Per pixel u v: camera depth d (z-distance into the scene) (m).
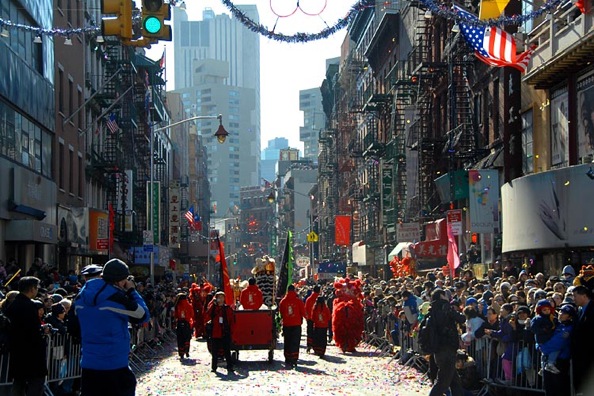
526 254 27.56
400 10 54.38
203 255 92.88
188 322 23.58
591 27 22.30
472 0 30.97
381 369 19.64
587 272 13.82
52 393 14.03
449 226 27.30
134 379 8.22
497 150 31.95
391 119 54.62
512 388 14.08
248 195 183.00
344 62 80.50
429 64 38.97
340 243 68.44
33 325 10.87
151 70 67.62
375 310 27.22
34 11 32.38
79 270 42.16
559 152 25.95
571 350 10.69
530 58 26.30
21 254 31.72
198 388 16.42
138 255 51.16
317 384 16.80
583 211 22.41
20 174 30.23
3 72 28.09
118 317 8.05
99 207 47.59
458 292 19.22
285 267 25.98
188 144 130.62
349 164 74.50
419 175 41.56
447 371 11.86
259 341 21.44
